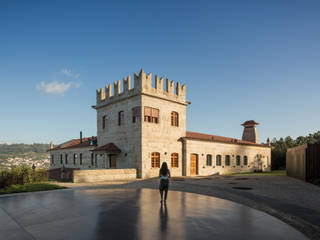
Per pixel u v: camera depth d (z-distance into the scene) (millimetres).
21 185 14172
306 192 13062
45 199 10422
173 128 25781
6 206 8914
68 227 6215
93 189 13969
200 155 28156
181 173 26000
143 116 22547
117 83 25656
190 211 8070
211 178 22078
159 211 8055
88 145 31531
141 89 22547
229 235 5625
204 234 5672
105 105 27047
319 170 17531
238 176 25312
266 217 7348
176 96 26438
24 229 6066
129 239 5316
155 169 23109
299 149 21156
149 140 22891
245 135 49250
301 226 6816
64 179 25891
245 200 10641
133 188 14461
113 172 20062
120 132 24688
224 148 32438
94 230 5965
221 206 8938
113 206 8875
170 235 5586
